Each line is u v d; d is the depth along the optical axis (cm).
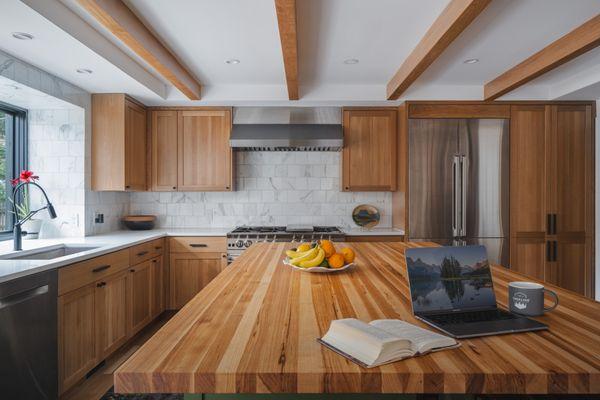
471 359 79
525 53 302
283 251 237
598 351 83
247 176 451
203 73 353
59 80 310
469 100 391
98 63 275
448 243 392
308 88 394
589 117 396
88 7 197
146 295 347
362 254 223
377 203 452
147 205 449
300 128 410
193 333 95
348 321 92
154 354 81
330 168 452
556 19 244
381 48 293
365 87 394
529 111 395
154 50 270
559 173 395
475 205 392
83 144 346
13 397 187
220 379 73
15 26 214
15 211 325
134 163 382
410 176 393
